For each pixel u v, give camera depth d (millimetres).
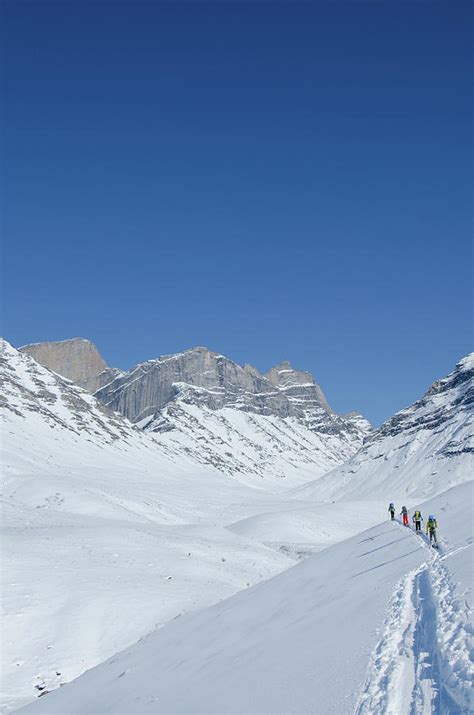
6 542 44438
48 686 25469
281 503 199625
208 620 23531
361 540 31141
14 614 31297
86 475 184750
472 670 8461
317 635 14375
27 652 28297
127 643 29500
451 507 29547
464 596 12367
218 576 43719
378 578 18688
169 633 24203
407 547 22984
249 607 22875
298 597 21156
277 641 15594
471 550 17719
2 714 22109
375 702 8789
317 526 95812
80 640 29531
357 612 15008
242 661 15062
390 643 11258
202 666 16625
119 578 38281
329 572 24125
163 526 67688
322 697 9938
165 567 43156
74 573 38188
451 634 10391
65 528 54062
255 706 11055
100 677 21234
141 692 16703
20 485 105688
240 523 98562
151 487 193750
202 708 12422
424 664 9641
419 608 13164
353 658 11250
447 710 7590
